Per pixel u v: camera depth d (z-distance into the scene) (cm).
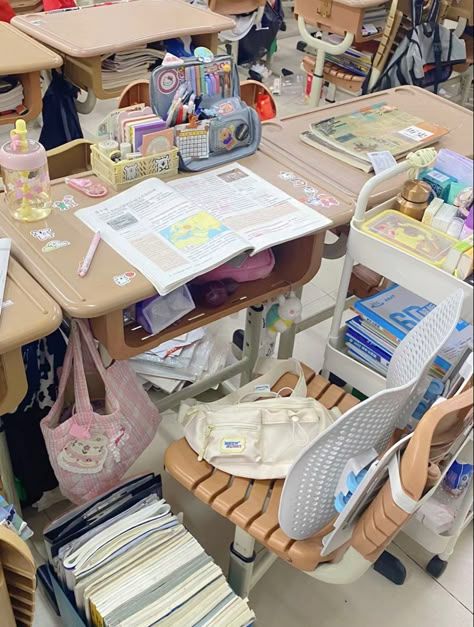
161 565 126
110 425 137
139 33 242
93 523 134
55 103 252
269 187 154
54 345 146
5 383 118
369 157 164
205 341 206
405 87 219
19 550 89
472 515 162
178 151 154
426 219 145
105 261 125
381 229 142
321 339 233
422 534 158
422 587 163
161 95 152
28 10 315
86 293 117
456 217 144
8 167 129
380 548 108
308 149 174
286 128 185
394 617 156
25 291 116
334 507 117
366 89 283
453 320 113
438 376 143
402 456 102
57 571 131
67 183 148
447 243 138
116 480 148
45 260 124
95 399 151
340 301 156
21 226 133
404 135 180
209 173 157
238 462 132
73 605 126
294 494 108
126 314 139
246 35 412
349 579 119
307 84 384
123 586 122
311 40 317
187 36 258
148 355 198
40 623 144
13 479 150
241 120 162
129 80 257
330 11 299
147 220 138
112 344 128
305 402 141
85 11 263
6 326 108
